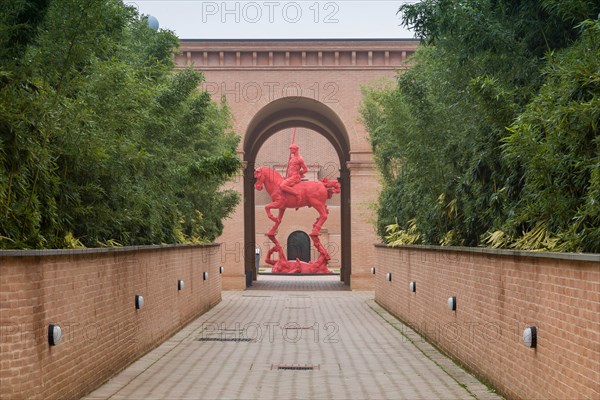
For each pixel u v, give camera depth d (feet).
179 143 57.00
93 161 33.37
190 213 67.46
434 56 45.78
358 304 80.48
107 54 40.88
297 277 141.79
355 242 102.68
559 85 26.27
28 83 28.37
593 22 24.29
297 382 33.42
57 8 29.78
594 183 22.38
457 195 43.98
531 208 28.55
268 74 102.22
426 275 49.65
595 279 20.58
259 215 174.19
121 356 36.22
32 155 26.50
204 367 37.47
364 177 102.17
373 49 101.50
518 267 28.07
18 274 22.48
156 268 45.60
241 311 71.77
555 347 23.91
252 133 111.96
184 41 101.19
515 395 28.43
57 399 26.07
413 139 50.52
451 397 30.09
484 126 35.47
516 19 33.83
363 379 34.24
